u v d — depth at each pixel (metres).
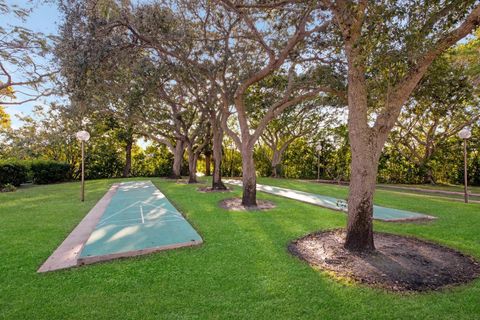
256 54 9.42
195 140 19.38
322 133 22.45
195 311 2.69
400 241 4.93
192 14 7.71
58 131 18.05
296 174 24.52
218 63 8.42
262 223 6.14
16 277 3.46
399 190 15.20
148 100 10.53
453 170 18.33
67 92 6.32
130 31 6.47
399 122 17.72
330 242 4.81
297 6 6.34
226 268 3.68
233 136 9.14
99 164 22.42
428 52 3.81
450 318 2.59
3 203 8.99
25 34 8.94
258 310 2.71
